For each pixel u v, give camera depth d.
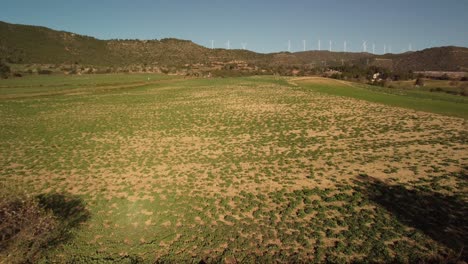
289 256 12.95
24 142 32.44
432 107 50.50
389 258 12.65
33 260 12.05
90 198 18.83
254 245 13.78
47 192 19.75
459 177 20.67
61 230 14.54
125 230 15.20
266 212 16.70
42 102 61.28
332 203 17.62
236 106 54.69
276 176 22.02
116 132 36.81
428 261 12.35
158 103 60.06
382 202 17.50
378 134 33.16
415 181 20.27
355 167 23.33
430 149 27.23
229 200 18.31
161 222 15.94
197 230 15.12
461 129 34.50
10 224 12.73
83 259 12.74
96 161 26.12
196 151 28.78
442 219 15.47
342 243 13.72
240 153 27.88
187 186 20.55
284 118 43.28
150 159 26.58
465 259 12.37
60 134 35.94
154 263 12.62
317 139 31.88
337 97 63.47
